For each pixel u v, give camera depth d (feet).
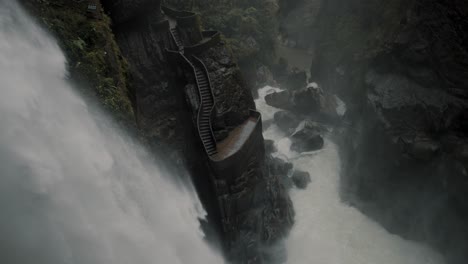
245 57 158.51
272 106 158.20
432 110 89.61
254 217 91.25
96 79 56.49
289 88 176.45
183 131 101.65
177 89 102.37
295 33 246.47
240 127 97.86
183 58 96.12
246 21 163.43
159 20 102.99
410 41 98.32
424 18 94.94
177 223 64.75
